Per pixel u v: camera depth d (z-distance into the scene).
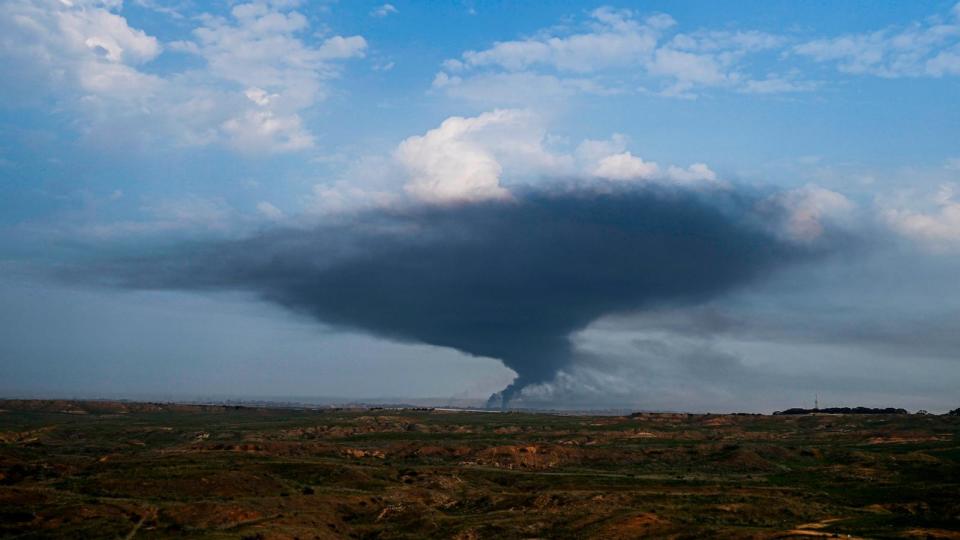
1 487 150.50
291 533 137.88
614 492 180.75
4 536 127.88
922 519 151.88
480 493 189.12
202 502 153.75
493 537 145.88
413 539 146.25
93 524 135.50
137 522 141.12
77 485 164.62
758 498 171.88
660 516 154.62
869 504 171.62
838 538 131.50
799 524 150.12
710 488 190.38
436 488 193.75
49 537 127.88
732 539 131.75
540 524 151.50
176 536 131.62
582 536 142.00
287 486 181.25
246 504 154.12
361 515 165.75
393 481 199.75
